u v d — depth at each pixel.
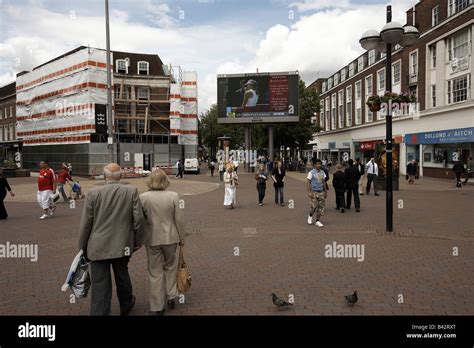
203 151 99.06
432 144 30.52
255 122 36.28
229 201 13.31
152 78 41.50
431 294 5.05
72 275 4.25
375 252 7.24
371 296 5.00
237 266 6.45
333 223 10.35
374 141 42.50
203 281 5.70
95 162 33.09
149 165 35.62
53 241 8.56
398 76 36.50
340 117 54.78
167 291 4.69
